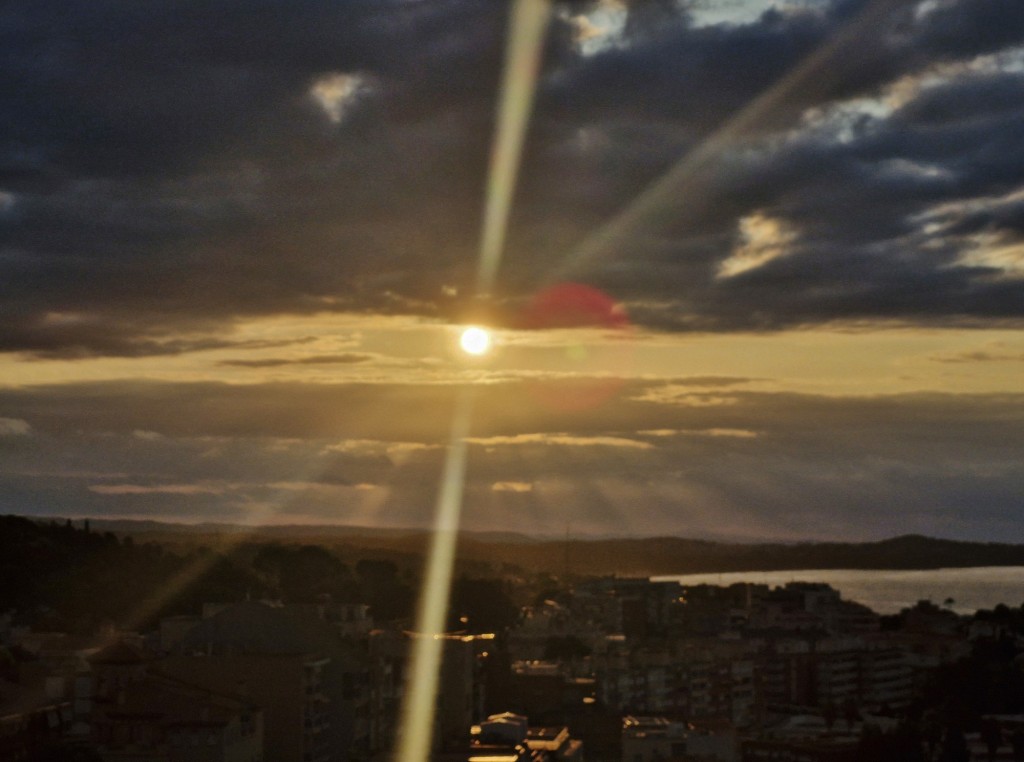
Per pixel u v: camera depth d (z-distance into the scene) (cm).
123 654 17625
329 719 19862
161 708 17100
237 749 17188
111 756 16838
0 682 18688
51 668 19838
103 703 17300
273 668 18712
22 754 16325
